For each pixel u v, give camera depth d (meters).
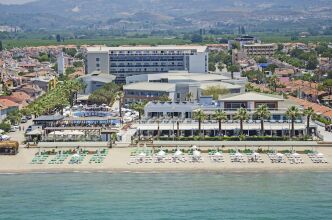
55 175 191.75
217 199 165.50
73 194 171.75
